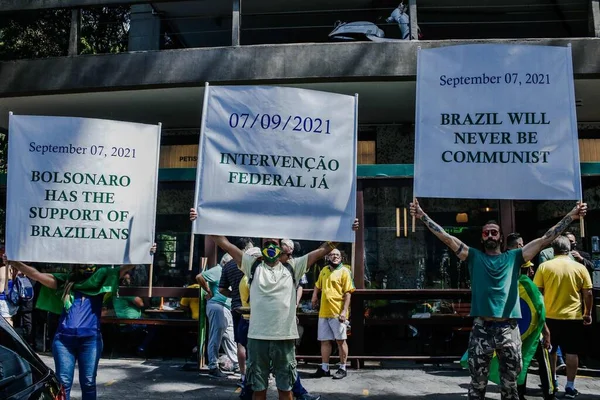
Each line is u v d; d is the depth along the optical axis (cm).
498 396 711
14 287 957
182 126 1330
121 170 572
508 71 561
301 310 938
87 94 1084
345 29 1127
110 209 567
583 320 704
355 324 893
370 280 929
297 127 546
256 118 545
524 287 657
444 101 564
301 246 971
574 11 1214
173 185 994
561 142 552
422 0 1338
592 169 902
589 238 976
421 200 945
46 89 1059
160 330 994
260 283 524
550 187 548
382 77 994
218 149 542
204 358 860
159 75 1034
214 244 946
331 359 901
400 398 700
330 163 547
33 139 561
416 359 864
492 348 527
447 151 559
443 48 571
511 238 735
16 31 1529
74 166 563
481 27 1416
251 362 521
